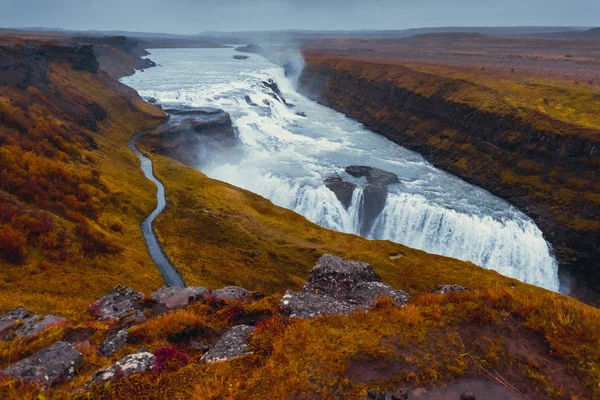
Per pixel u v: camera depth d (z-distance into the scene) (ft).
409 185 274.16
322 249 184.55
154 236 181.27
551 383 30.68
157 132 318.86
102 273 127.13
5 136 193.88
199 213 209.36
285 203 267.80
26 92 270.67
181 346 43.96
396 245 197.06
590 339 34.32
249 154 339.57
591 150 239.09
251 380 31.45
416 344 35.35
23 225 125.70
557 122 269.44
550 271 215.31
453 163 312.91
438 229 232.32
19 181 156.76
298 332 38.04
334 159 323.78
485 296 42.27
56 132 234.99
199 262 159.43
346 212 253.03
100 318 58.59
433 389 30.66
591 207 219.41
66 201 168.35
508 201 259.80
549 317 37.63
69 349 39.42
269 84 550.36
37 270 112.68
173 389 31.40
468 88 367.25
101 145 277.03
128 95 397.39
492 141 303.48
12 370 35.45
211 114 372.38
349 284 60.34
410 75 447.83
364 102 480.23
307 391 30.04
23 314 61.62
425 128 369.91
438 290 56.44
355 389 30.27
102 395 31.09
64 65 377.71
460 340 35.76
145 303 62.90
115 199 197.67
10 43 370.32
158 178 257.14
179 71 640.99
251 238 186.60
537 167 262.26
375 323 39.06
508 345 35.06
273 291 144.46
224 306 55.98
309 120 459.32
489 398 29.86
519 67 594.24
